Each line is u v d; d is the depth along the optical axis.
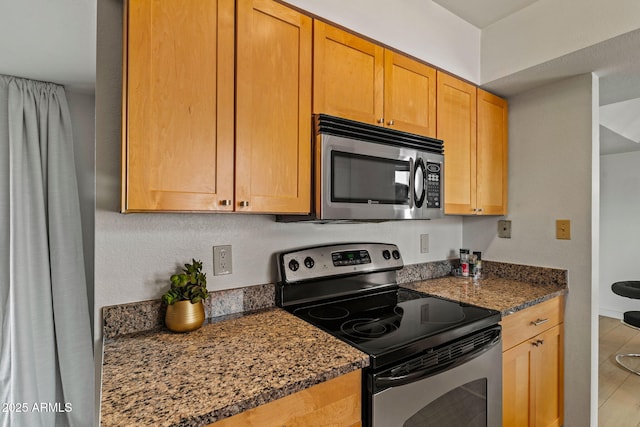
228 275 1.35
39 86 2.13
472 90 1.89
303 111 1.23
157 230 1.20
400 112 1.53
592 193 1.75
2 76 2.04
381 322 1.26
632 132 3.34
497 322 1.37
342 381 0.91
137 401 0.71
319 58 1.27
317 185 1.22
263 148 1.14
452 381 1.15
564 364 1.83
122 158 0.91
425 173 1.54
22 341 1.99
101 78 1.09
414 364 1.03
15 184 2.01
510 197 2.10
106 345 1.02
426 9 1.65
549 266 1.91
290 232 1.53
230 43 1.07
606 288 4.26
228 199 1.06
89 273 2.32
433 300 1.58
